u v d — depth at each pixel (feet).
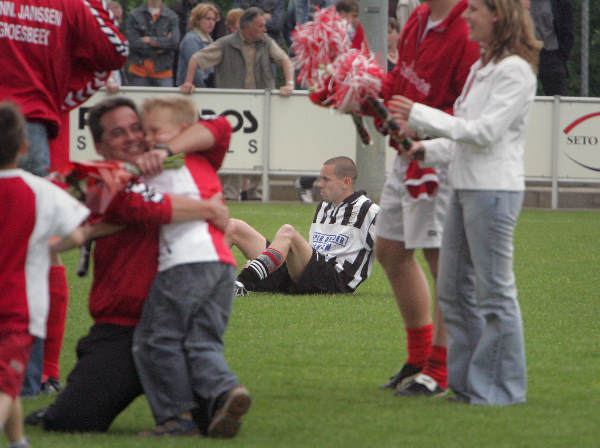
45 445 39.17
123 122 43.52
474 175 44.50
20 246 36.42
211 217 41.96
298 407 45.50
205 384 40.40
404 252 49.49
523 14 44.19
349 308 72.69
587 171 151.94
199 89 147.84
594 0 275.80
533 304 74.59
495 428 41.88
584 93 243.81
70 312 69.67
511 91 43.52
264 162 150.10
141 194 40.86
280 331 63.77
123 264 42.22
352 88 46.21
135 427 43.19
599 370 53.72
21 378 36.32
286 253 78.07
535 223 133.80
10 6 47.60
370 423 42.68
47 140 49.16
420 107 44.16
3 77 47.85
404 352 58.18
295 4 159.53
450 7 48.19
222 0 268.41
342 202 81.61
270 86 150.10
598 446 39.40
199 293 41.16
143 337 41.47
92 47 49.62
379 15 134.62
